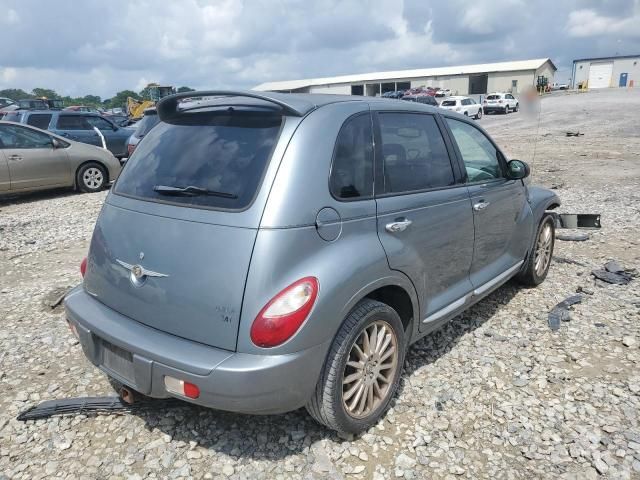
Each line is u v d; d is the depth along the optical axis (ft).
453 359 12.64
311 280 8.26
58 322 15.12
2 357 13.00
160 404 10.75
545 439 9.80
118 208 9.93
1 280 19.03
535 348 13.12
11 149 33.63
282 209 8.18
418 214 10.62
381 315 9.61
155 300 8.83
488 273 13.92
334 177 9.02
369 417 9.82
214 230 8.36
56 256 22.07
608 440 9.72
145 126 37.52
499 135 77.82
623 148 55.98
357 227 9.21
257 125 9.22
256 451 9.52
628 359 12.54
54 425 10.27
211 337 8.27
